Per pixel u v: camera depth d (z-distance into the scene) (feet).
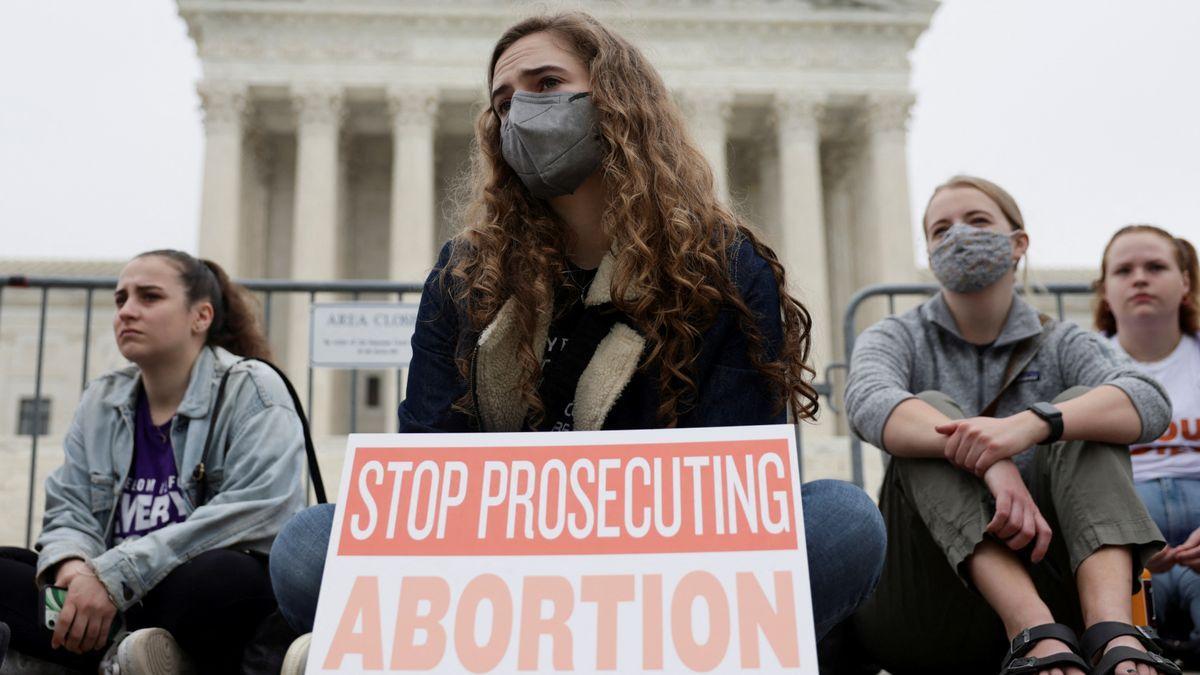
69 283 24.70
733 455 7.82
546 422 9.36
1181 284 16.83
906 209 131.34
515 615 7.29
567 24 9.87
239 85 129.18
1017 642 9.32
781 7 133.90
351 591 7.44
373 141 149.89
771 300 9.37
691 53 133.49
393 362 26.30
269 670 11.39
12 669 11.89
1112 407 10.44
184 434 13.29
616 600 7.29
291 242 146.41
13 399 128.47
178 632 11.50
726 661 6.98
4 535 62.69
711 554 7.41
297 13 130.41
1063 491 10.37
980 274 12.41
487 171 10.18
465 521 7.71
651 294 8.99
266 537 12.37
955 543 10.21
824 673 11.96
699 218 9.47
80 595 11.30
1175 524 15.20
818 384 27.61
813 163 132.26
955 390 12.79
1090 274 121.39
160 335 13.41
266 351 15.20
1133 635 9.11
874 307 87.61
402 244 126.62
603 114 9.43
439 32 132.77
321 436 111.34
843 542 8.95
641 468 7.84
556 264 9.59
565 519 7.67
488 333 9.27
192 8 129.18
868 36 136.15
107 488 13.33
